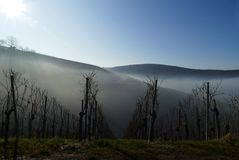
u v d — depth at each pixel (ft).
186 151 90.07
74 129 226.17
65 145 86.02
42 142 88.63
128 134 193.98
